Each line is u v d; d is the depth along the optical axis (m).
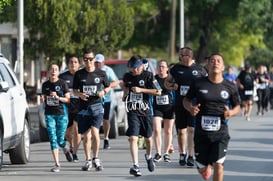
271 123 56.34
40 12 58.91
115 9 63.12
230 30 95.88
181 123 30.67
